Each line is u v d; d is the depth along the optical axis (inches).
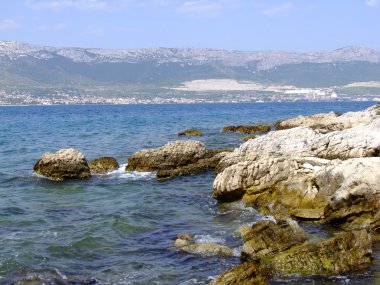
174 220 872.3
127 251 706.2
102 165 1386.6
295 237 659.4
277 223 686.5
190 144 1393.9
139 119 4074.8
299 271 604.4
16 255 683.4
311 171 911.0
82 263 661.3
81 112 6220.5
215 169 1309.1
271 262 621.3
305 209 835.4
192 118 4188.0
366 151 1186.6
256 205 923.4
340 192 789.2
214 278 588.4
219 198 991.6
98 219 875.4
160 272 625.0
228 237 754.8
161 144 2015.3
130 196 1087.0
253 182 943.0
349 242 631.8
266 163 943.7
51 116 4963.1
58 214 925.8
